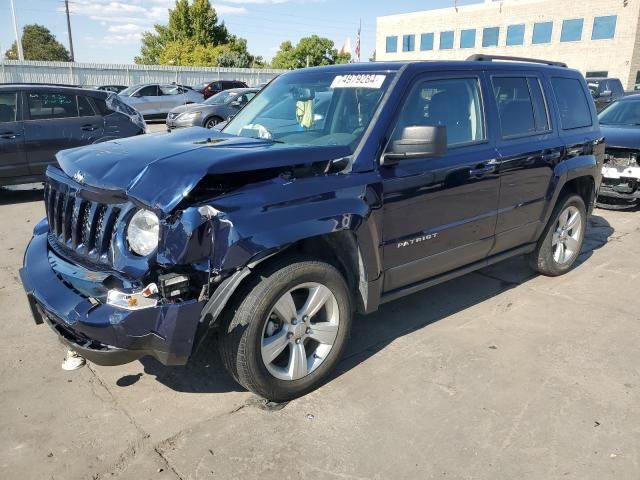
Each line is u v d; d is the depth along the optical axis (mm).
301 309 3037
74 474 2531
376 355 3625
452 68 3779
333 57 65500
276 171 2850
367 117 3361
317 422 2918
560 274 5137
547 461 2633
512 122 4211
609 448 2723
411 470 2572
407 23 50281
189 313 2584
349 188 3059
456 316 4250
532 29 42031
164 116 21984
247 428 2863
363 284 3293
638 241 6344
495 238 4176
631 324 4117
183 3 58000
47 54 85562
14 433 2807
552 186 4562
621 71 37844
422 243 3582
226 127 4109
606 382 3316
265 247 2666
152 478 2512
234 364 2850
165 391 3203
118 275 2629
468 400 3123
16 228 6723
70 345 2756
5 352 3627
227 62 56375
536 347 3748
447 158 3633
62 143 8352
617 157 7262
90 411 3002
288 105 3879
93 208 2838
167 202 2502
